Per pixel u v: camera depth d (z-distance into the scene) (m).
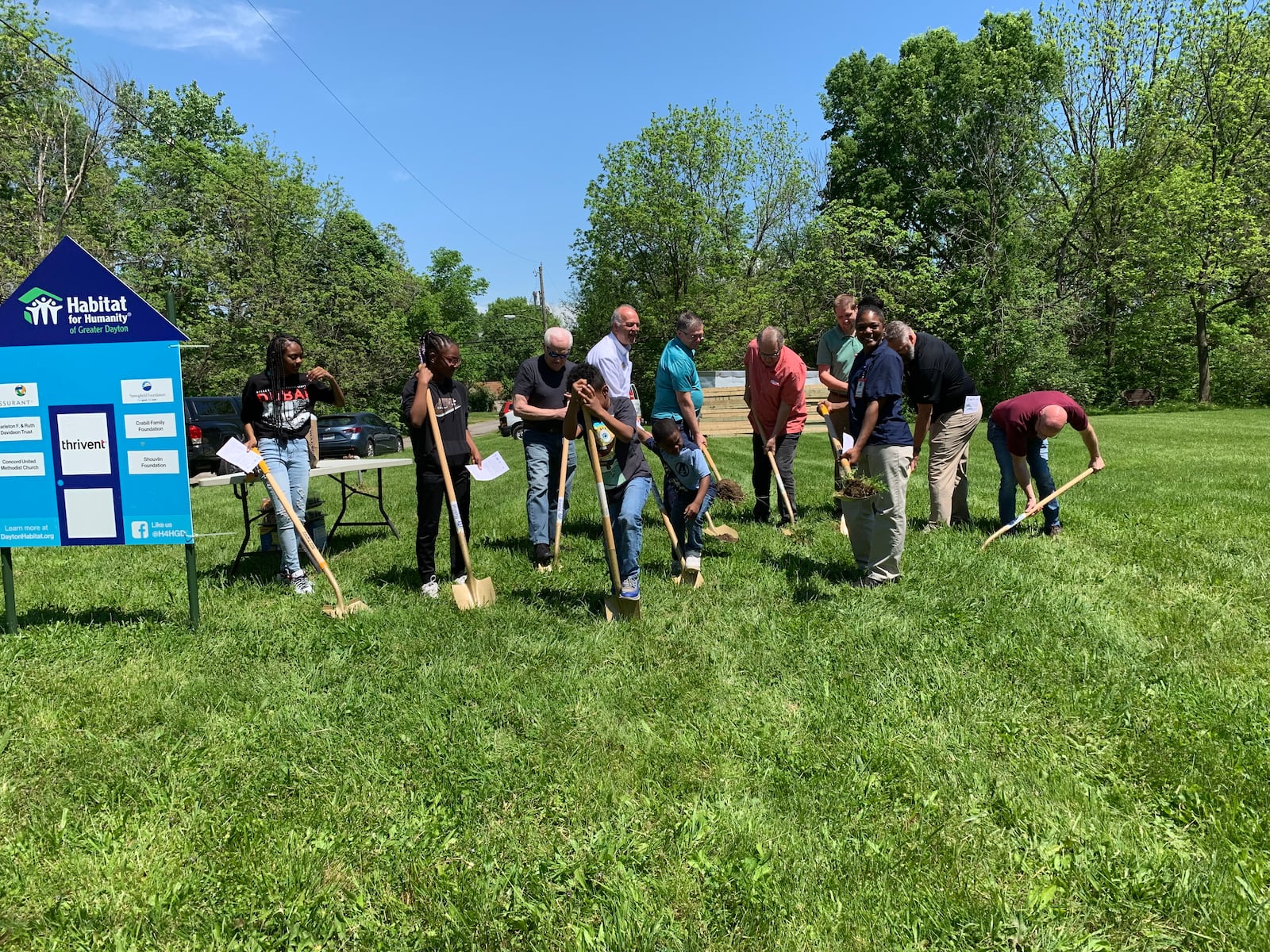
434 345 4.86
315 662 3.84
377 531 7.46
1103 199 29.14
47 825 2.47
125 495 4.18
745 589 4.87
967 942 1.97
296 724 3.16
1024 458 5.95
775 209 35.28
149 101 36.16
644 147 32.66
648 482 4.48
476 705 3.32
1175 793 2.58
